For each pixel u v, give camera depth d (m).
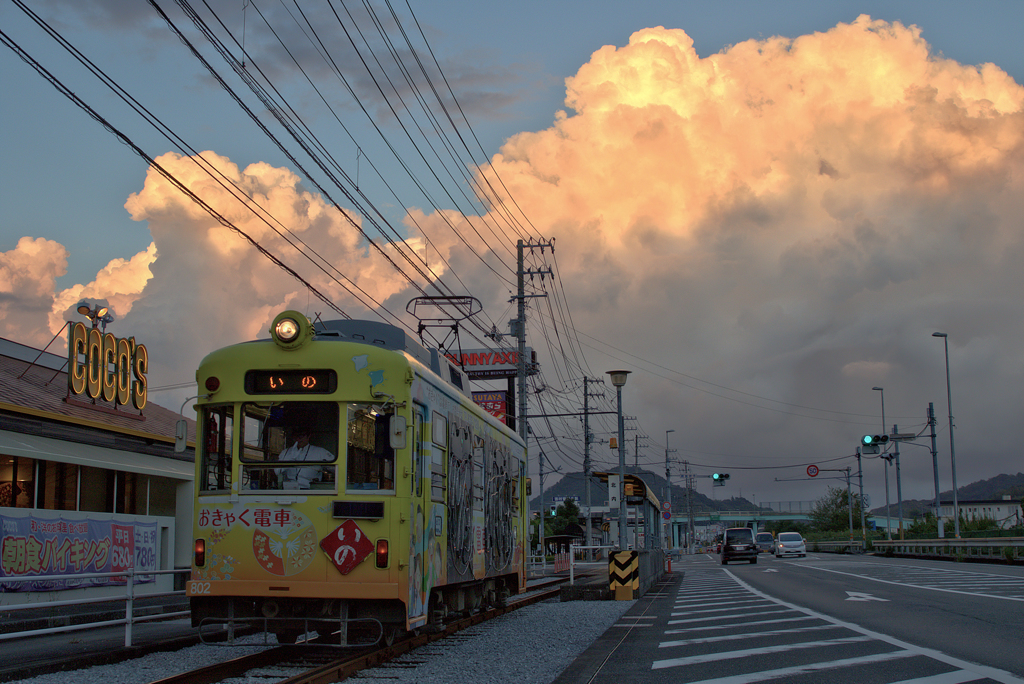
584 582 22.34
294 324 9.98
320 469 9.76
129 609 11.07
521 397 31.61
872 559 45.06
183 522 23.52
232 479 9.81
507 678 9.09
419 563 10.21
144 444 21.78
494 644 12.08
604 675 9.01
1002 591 18.81
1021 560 33.84
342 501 9.65
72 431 19.31
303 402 9.89
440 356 12.95
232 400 9.95
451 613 14.27
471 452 13.30
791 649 10.41
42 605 9.54
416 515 10.17
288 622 9.79
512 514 16.72
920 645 10.44
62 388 21.50
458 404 12.58
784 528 152.62
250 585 9.62
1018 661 9.10
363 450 9.81
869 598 17.86
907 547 48.56
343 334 11.53
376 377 9.90
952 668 8.69
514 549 16.84
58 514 18.00
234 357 10.04
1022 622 12.78
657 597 21.47
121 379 22.23
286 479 9.77
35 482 18.42
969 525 55.78
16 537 16.73
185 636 12.41
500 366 42.19
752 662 9.50
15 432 17.59
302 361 9.92
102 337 21.48
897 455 55.19
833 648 10.39
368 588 9.51
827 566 36.19
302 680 8.32
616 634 13.16
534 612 17.73
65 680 8.95
